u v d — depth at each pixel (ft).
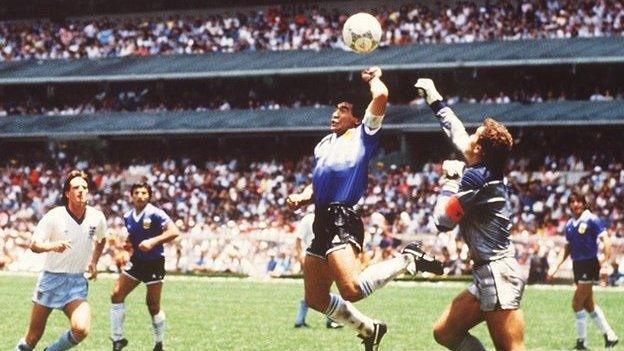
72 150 582.76
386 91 108.17
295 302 263.49
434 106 102.06
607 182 446.60
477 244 95.96
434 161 517.14
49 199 537.24
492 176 95.81
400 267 104.78
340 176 107.96
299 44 570.87
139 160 555.69
